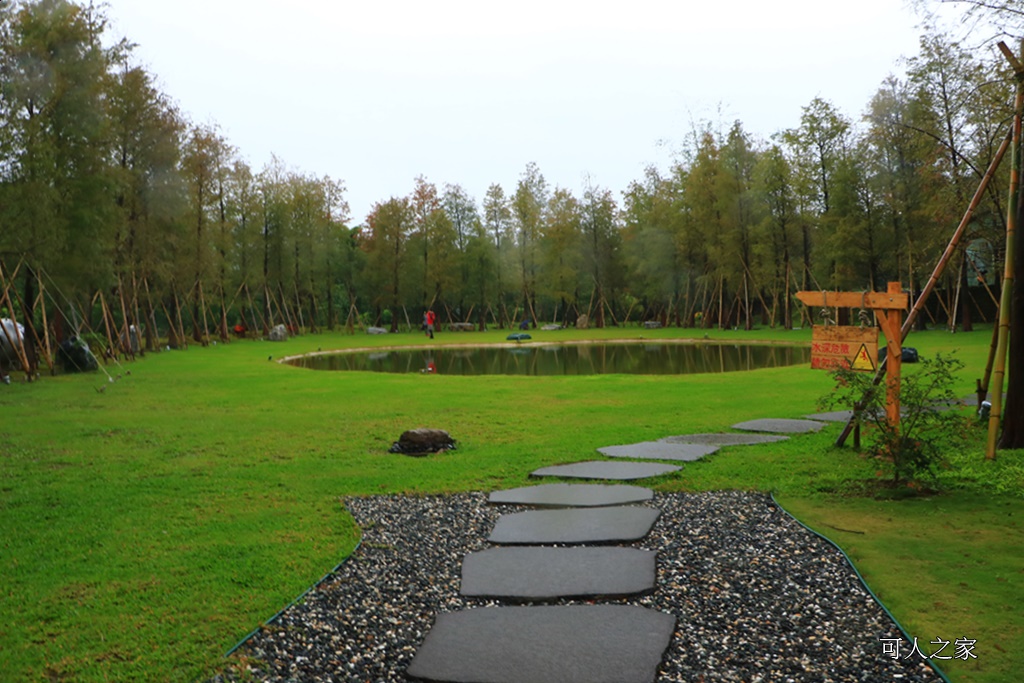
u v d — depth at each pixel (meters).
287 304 47.94
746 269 40.84
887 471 6.45
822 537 4.86
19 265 17.50
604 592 4.03
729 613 3.79
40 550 4.83
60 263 19.59
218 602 3.96
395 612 3.88
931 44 25.66
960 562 4.34
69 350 19.64
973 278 34.44
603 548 4.76
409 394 13.91
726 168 42.06
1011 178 7.24
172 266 29.34
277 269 44.06
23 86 18.00
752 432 9.12
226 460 7.84
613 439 8.79
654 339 36.06
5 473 7.24
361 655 3.42
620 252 51.31
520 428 9.77
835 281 34.56
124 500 6.13
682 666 3.25
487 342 36.75
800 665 3.24
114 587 4.18
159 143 27.20
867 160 32.66
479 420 10.52
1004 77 8.20
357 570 4.47
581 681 3.10
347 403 12.70
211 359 24.97
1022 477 6.20
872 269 32.84
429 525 5.39
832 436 8.64
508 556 4.64
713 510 5.62
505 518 5.51
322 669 3.29
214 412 11.69
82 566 4.52
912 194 30.80
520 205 52.16
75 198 19.80
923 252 28.77
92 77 20.02
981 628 3.49
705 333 39.41
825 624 3.62
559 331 46.62
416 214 49.53
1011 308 7.49
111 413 11.61
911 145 29.38
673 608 3.87
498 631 3.59
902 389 6.55
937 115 27.25
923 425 6.35
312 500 6.12
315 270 47.69
